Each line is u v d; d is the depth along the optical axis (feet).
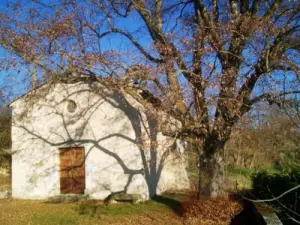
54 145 69.62
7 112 94.58
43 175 69.72
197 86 43.04
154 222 48.75
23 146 71.67
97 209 57.16
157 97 45.65
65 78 47.50
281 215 40.24
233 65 43.75
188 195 56.24
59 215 53.47
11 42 43.27
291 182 40.11
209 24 45.19
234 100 42.14
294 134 39.63
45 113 70.64
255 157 78.13
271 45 40.68
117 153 64.75
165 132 48.42
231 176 66.85
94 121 66.90
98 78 46.93
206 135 46.73
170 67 44.04
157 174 70.18
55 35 43.32
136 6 50.42
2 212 56.65
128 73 45.47
